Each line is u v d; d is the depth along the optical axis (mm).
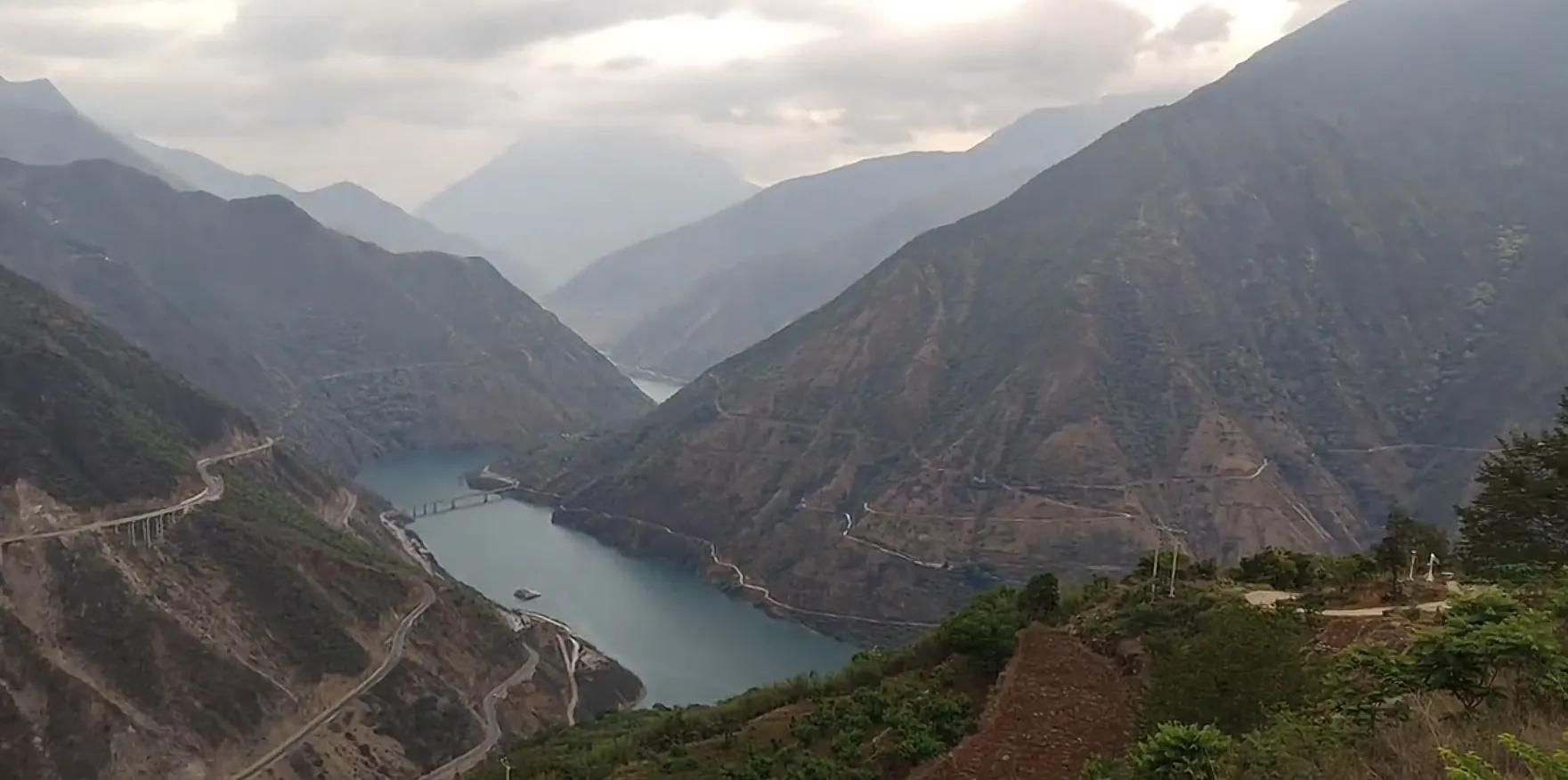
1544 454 35688
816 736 33500
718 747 36031
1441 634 17547
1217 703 21578
